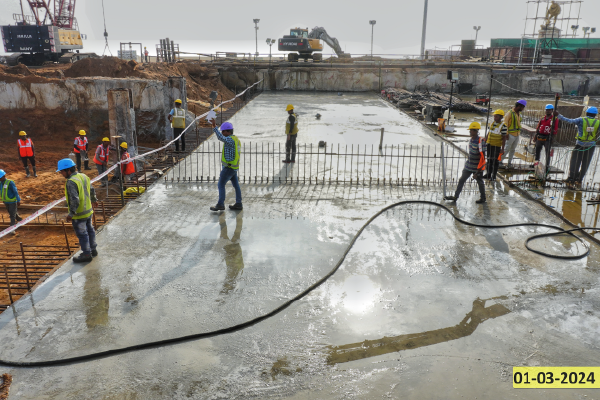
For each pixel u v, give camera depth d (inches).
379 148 528.4
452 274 240.4
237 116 802.2
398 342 182.7
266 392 154.6
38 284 225.9
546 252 265.9
